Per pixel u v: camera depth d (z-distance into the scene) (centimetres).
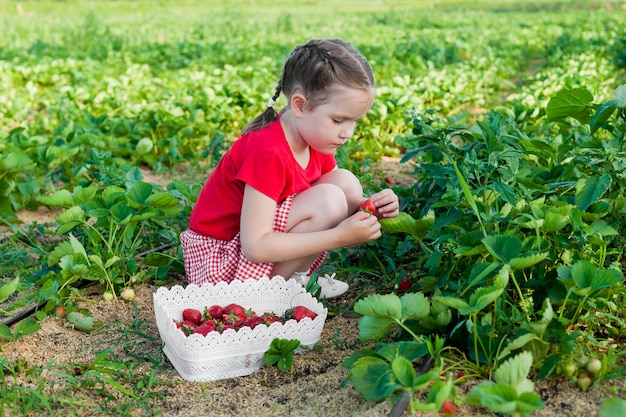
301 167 297
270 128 289
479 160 317
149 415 248
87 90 784
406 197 394
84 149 552
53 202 342
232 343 264
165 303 287
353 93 269
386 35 1683
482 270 252
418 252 375
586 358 248
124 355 288
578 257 289
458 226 298
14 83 988
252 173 282
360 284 349
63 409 251
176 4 3791
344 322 310
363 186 439
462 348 269
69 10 3262
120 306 329
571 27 1844
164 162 600
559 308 267
